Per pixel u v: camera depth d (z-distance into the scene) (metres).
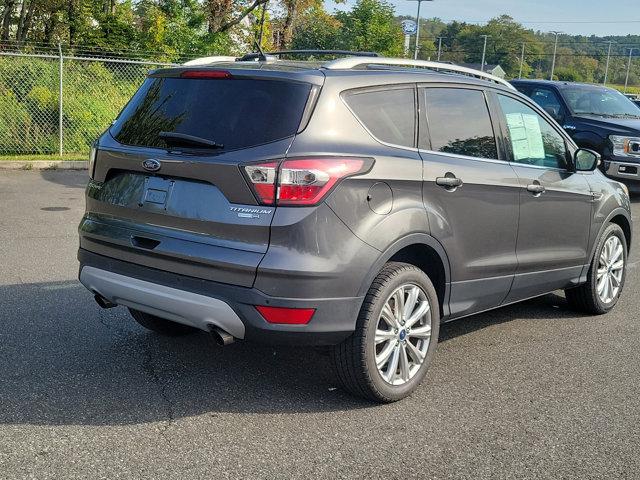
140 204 4.14
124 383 4.43
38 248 8.00
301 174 3.74
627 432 4.04
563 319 6.26
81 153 15.72
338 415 4.11
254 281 3.73
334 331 3.88
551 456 3.72
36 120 15.29
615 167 13.16
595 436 3.97
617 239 6.45
